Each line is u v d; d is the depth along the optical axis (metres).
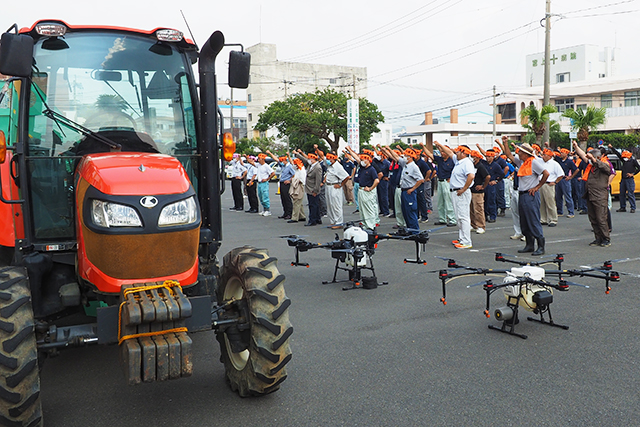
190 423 3.59
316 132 49.44
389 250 10.20
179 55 4.45
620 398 3.84
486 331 5.39
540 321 5.61
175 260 3.46
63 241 4.03
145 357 3.06
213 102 4.41
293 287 7.40
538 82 84.31
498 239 11.34
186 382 4.30
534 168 8.96
